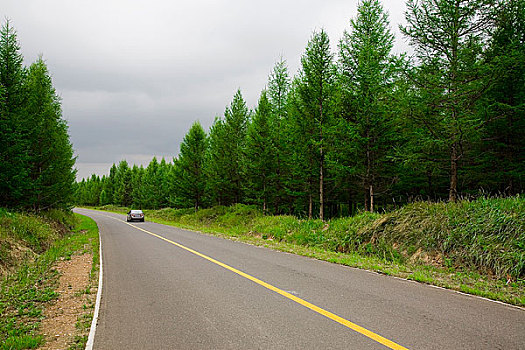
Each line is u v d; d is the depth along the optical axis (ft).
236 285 21.07
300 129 60.39
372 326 13.52
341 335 12.63
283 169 76.95
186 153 116.26
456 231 28.09
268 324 14.02
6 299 19.84
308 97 59.52
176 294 19.21
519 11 39.70
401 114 40.98
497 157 47.09
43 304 18.85
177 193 124.57
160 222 108.17
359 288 20.02
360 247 35.96
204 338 12.69
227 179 100.63
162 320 14.87
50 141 66.18
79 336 13.75
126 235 59.72
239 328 13.65
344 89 52.31
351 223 41.98
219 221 87.76
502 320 14.17
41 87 65.36
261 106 79.61
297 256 33.53
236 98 98.22
